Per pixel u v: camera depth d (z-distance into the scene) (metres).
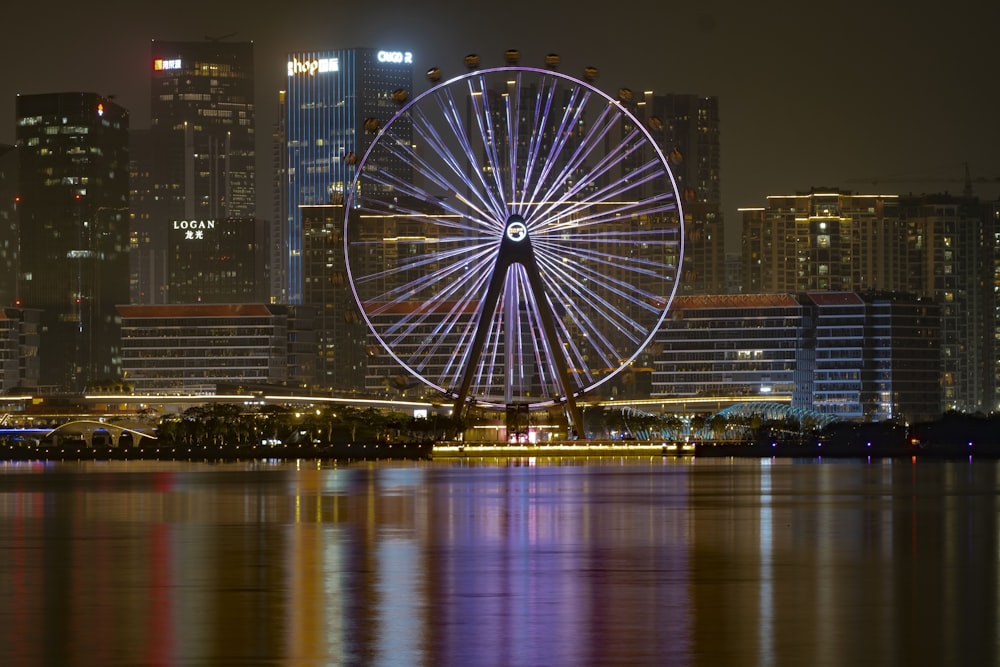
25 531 192.88
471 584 130.75
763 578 135.38
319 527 196.00
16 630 104.75
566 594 123.88
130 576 137.75
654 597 121.81
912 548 164.38
